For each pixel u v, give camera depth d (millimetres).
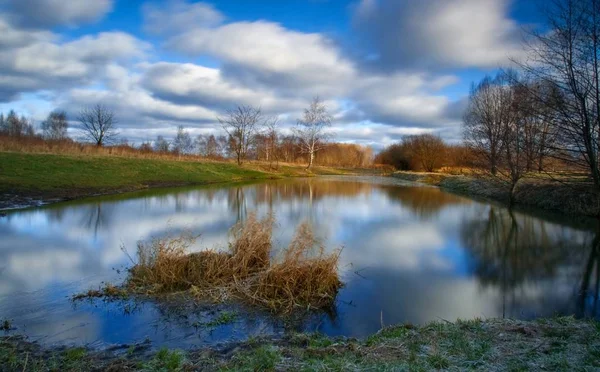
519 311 8375
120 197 25062
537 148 14602
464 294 9367
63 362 5645
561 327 6273
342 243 14273
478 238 15438
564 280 10469
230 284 8914
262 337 6660
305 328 7367
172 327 7180
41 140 41125
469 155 37000
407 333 6441
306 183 42562
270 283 8750
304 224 12305
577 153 10711
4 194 21094
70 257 11539
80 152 36781
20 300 8297
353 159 82688
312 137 62312
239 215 19344
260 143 63625
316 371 4801
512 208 23359
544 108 10758
